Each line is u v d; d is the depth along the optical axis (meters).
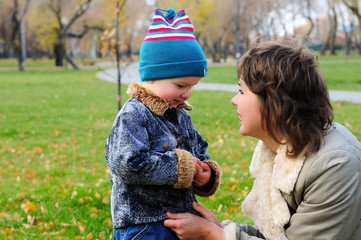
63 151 7.04
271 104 1.70
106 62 52.06
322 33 76.69
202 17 40.12
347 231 1.64
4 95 15.21
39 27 41.78
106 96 14.56
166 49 1.91
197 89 15.87
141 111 1.93
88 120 9.94
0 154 6.98
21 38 35.91
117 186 2.00
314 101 1.70
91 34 48.34
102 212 3.99
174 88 1.94
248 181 4.75
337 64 34.28
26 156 6.82
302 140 1.66
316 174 1.63
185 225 1.91
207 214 2.07
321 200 1.62
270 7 49.16
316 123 1.71
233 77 21.89
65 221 3.80
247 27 47.28
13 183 5.32
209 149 6.42
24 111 11.35
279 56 1.71
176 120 2.09
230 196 4.32
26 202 4.33
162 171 1.82
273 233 1.81
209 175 2.12
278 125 1.70
